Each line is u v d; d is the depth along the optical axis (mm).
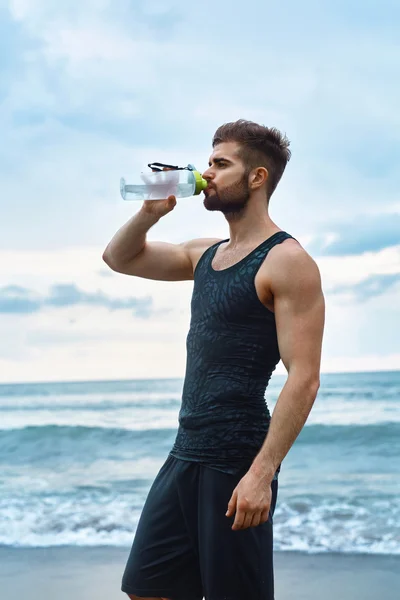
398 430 14523
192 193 2852
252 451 2688
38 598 5203
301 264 2633
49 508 8734
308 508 8609
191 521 2758
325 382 23828
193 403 2748
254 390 2711
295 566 5988
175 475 2779
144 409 22094
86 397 24266
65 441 15617
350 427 14398
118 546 6723
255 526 2613
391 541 6801
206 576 2691
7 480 11398
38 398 24516
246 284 2695
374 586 5402
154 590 2826
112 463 13562
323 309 2662
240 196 2805
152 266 3160
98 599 5148
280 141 2863
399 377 23844
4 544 6844
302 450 14094
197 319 2793
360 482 10773
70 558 6301
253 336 2703
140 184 2910
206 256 2934
